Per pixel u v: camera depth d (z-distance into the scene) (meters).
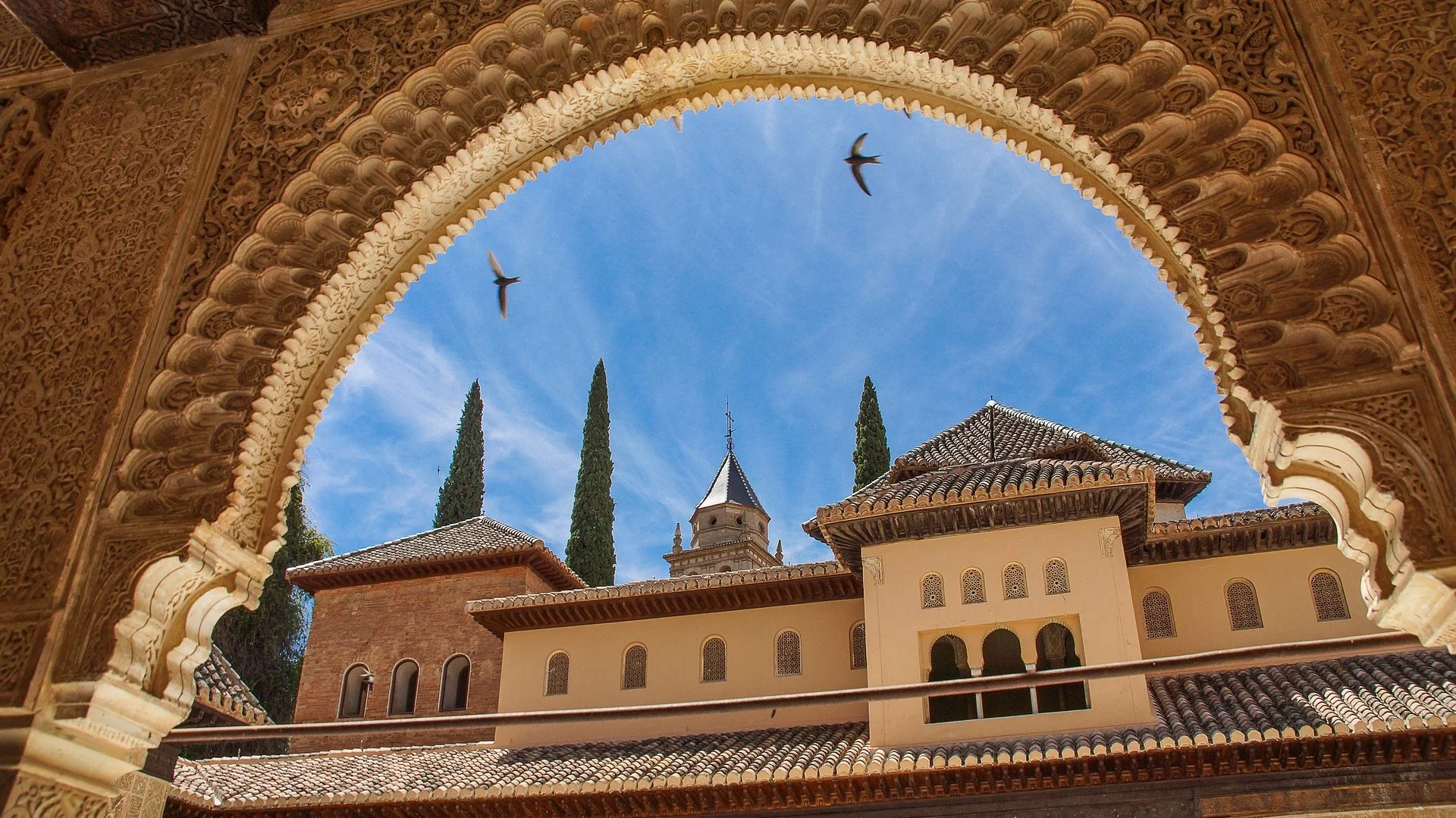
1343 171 2.95
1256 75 3.18
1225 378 3.05
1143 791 9.84
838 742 11.60
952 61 3.63
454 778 11.88
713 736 12.73
